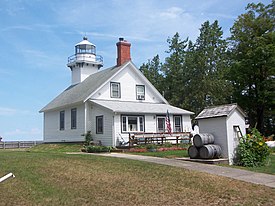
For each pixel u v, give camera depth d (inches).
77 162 546.9
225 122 603.2
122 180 421.1
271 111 1381.6
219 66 1569.9
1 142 1507.1
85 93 1116.5
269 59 1246.9
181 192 371.6
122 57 1182.3
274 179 446.6
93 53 1437.0
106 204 326.6
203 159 591.5
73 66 1451.8
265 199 347.3
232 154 597.3
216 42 1667.1
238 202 336.8
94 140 1056.2
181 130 1141.1
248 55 1280.8
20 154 697.0
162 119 1097.4
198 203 333.7
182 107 1588.3
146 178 431.2
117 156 671.1
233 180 430.0
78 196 351.9
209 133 628.1
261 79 1331.2
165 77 1828.2
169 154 702.5
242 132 622.5
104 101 1083.3
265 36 1304.1
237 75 1332.4
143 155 705.0
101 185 397.4
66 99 1240.8
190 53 1715.1
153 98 1216.8
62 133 1226.6
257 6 1364.4
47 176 441.4
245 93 1414.9
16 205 319.6
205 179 427.5
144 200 341.7
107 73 1189.1
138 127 1030.4
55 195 354.0
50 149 1061.8
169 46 1823.3
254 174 478.9
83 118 1091.3
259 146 581.0
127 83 1154.7
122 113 994.1
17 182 408.2
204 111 661.3
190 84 1614.2
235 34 1381.6
